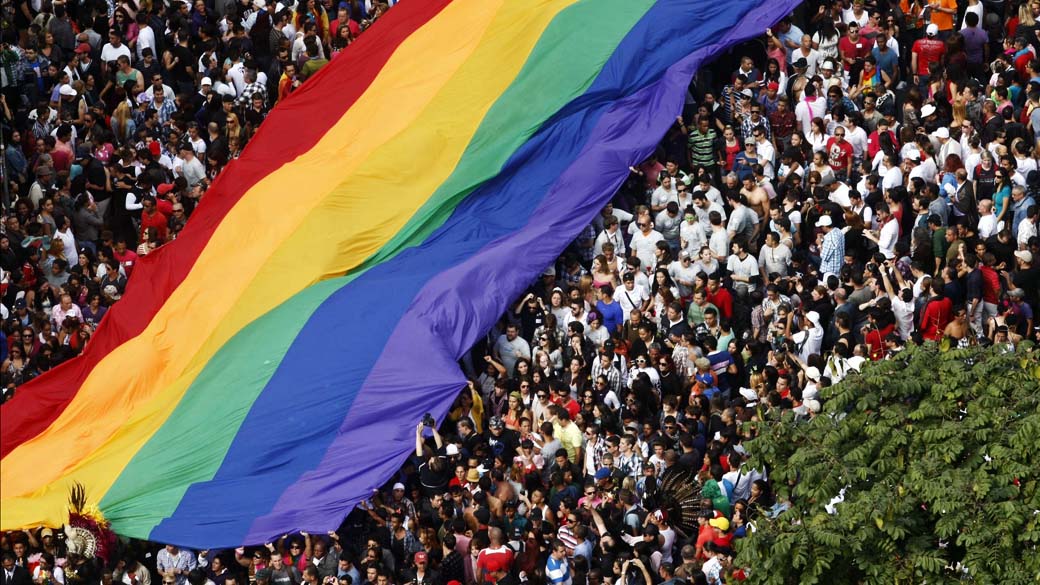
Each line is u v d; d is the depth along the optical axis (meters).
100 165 116.88
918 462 75.25
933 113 110.31
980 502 73.12
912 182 103.06
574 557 88.31
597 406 95.75
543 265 105.69
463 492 93.06
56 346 109.69
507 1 122.12
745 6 118.06
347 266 108.75
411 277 105.81
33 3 131.00
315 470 96.75
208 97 123.19
